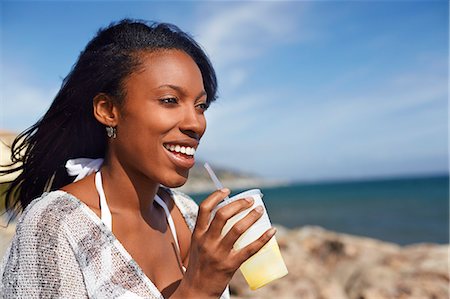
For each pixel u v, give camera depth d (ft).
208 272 4.65
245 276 5.63
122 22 5.48
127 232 5.41
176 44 5.38
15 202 6.40
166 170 5.17
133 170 5.40
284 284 20.85
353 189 417.90
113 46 5.27
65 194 5.09
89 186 5.42
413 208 176.55
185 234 6.59
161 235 5.93
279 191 458.09
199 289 4.68
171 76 5.11
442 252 25.27
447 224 126.31
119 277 4.81
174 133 5.12
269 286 20.57
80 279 4.72
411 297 19.36
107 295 4.69
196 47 6.18
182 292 4.71
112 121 5.32
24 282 4.59
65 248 4.73
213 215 5.08
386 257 26.30
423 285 20.01
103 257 4.81
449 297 19.19
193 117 5.16
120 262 4.87
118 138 5.32
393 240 107.45
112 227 5.30
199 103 5.32
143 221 5.64
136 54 5.17
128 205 5.49
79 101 5.47
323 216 162.71
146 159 5.17
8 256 4.83
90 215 4.98
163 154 5.15
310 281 21.76
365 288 21.27
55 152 5.88
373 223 137.49
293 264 24.40
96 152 5.87
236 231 4.58
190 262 4.75
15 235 4.86
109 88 5.24
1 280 4.78
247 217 4.64
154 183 5.58
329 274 26.91
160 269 5.66
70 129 5.77
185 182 5.31
